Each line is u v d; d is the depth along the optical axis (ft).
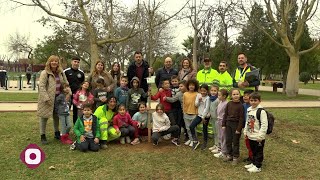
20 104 45.29
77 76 26.35
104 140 22.89
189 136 23.99
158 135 23.63
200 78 26.08
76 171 18.33
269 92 85.10
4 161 19.71
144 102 25.22
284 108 46.62
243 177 17.79
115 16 79.15
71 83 26.13
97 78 25.75
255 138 18.54
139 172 18.37
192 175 18.06
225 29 81.15
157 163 19.94
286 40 66.95
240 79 23.66
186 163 20.02
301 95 72.13
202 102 23.02
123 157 20.97
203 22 77.10
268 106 48.57
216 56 89.20
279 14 70.49
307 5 64.49
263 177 17.84
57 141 24.49
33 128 28.53
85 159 20.36
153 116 24.08
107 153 21.76
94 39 59.57
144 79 26.84
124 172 18.31
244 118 20.04
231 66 87.40
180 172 18.48
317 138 27.02
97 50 59.98
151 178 17.54
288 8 67.31
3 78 80.59
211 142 24.99
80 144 21.97
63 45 97.60
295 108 46.80
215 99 22.67
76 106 25.07
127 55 114.42
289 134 28.25
